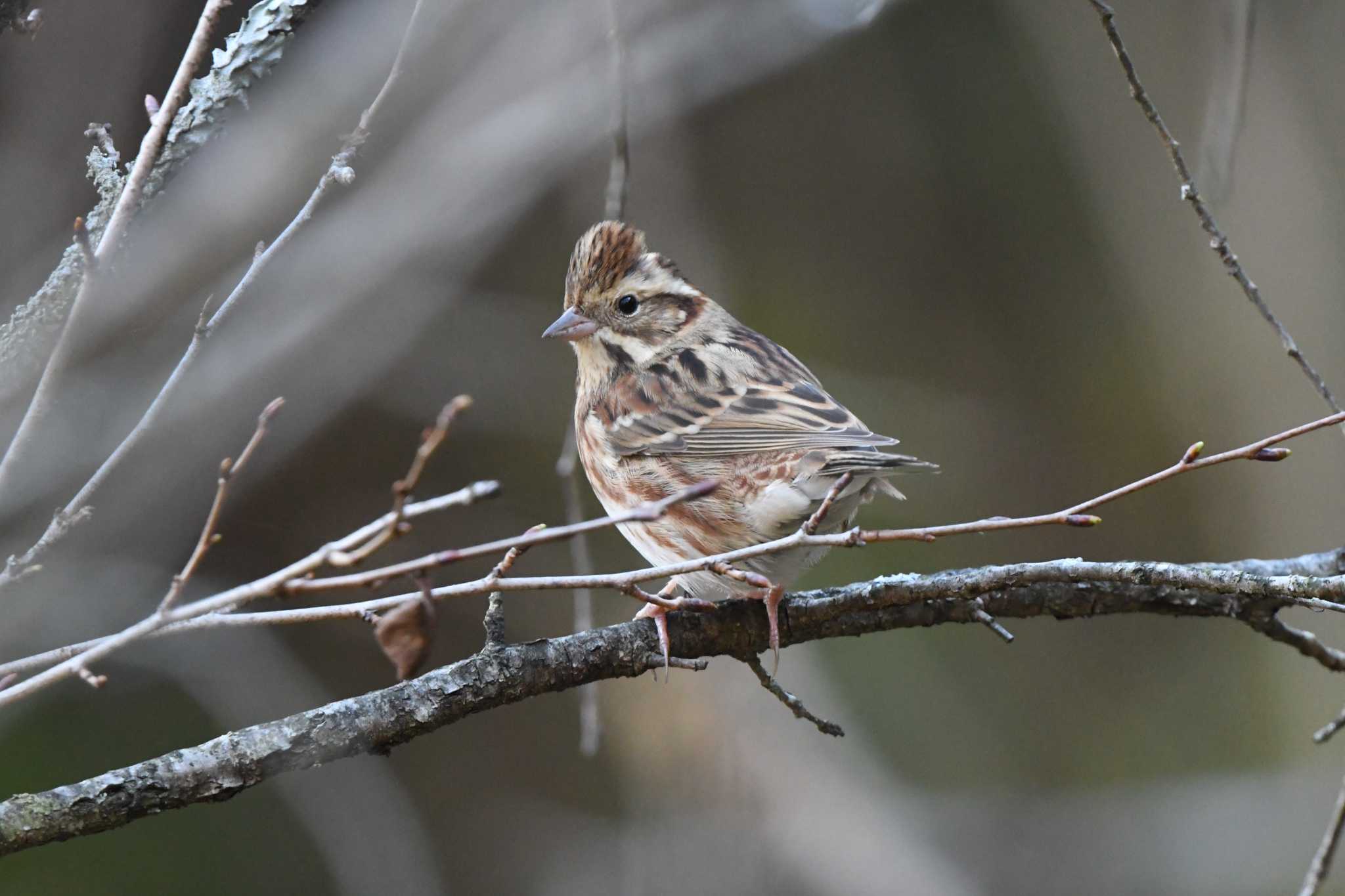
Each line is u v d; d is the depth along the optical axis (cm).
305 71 1213
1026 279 1678
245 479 1270
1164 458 1572
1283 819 1333
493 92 1382
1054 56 1597
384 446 1447
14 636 1091
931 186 1700
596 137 1394
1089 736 1461
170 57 1143
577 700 1402
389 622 464
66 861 1201
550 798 1380
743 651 683
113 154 638
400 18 1234
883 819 1328
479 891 1341
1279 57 1481
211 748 553
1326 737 699
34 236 1088
